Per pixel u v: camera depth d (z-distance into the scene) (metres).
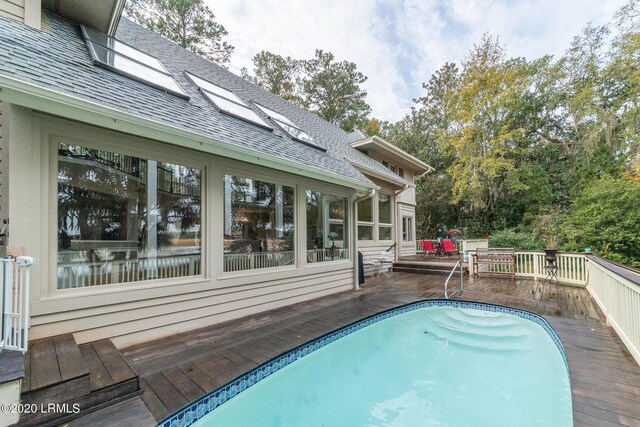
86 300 2.88
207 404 2.27
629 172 11.10
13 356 1.91
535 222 13.14
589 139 12.35
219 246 4.11
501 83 14.25
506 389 2.99
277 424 2.54
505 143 14.45
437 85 20.00
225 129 4.07
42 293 2.64
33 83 2.32
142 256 3.42
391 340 4.24
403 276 8.55
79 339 2.82
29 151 2.58
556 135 14.85
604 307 4.31
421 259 10.65
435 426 2.46
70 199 2.89
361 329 4.26
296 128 6.71
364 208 9.09
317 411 2.72
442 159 18.28
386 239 10.20
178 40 12.81
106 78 3.26
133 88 3.45
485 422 2.48
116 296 3.09
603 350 3.11
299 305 5.14
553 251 6.90
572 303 5.09
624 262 8.82
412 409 2.71
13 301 2.38
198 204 3.94
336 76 18.94
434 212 18.34
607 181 10.24
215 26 13.62
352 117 19.56
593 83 12.68
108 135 3.09
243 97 6.31
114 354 2.57
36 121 2.63
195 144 3.47
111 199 3.20
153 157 3.48
